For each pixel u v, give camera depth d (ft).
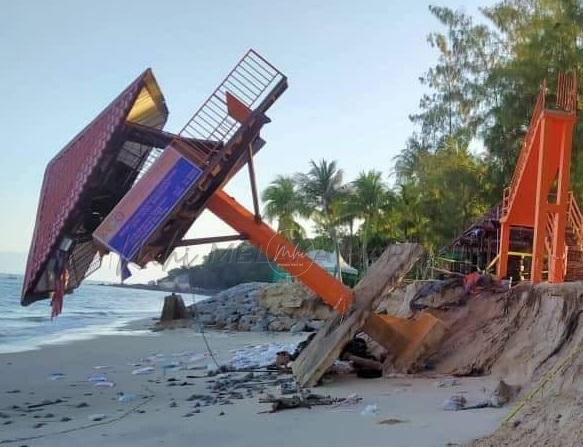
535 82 96.68
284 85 45.88
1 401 46.62
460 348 51.49
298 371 51.75
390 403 36.99
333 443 27.55
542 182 59.36
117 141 45.21
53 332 122.11
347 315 51.96
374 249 188.14
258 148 50.90
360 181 179.22
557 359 38.22
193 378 57.31
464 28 127.85
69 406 44.27
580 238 69.26
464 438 26.03
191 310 148.66
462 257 106.73
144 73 43.62
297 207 180.14
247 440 29.73
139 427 34.88
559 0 99.14
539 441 21.31
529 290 49.80
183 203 45.14
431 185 125.18
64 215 43.83
